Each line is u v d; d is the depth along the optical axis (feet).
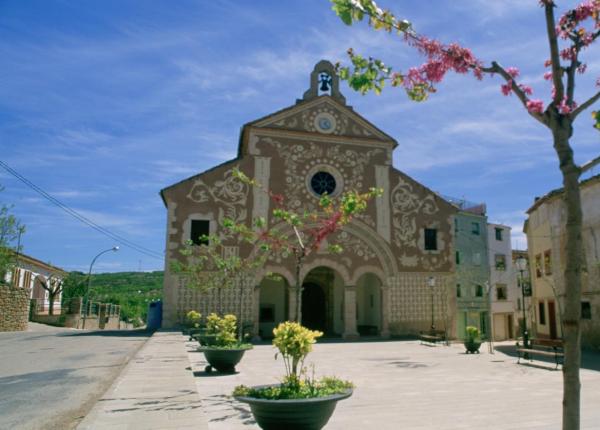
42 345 69.62
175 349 56.03
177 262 82.69
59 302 199.00
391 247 98.37
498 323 152.15
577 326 13.14
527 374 45.93
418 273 99.14
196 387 31.86
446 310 99.14
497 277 155.12
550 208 90.89
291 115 98.63
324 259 93.97
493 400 31.99
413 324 96.58
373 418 26.32
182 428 21.03
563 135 14.62
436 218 102.63
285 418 19.19
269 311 102.27
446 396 33.45
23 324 123.54
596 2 16.63
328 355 62.95
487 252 152.25
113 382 36.35
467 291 144.56
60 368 44.91
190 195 90.84
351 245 96.17
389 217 99.55
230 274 80.28
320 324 104.78
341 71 18.34
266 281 103.40
